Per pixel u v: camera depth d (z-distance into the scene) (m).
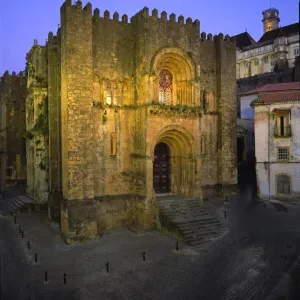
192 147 37.81
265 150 44.38
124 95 36.38
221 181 43.28
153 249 29.34
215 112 43.41
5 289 22.27
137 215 35.66
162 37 35.81
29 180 49.06
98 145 34.62
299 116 42.56
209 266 25.47
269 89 50.97
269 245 28.48
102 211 34.78
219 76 43.19
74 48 32.03
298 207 40.94
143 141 34.81
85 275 24.41
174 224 32.16
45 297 21.31
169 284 22.95
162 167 40.12
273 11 110.56
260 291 21.36
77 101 32.16
